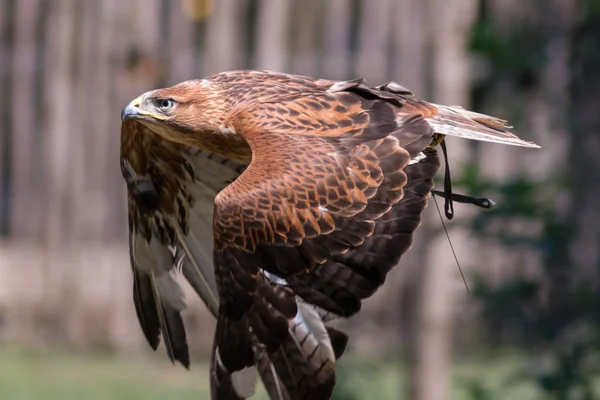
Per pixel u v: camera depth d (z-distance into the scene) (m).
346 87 8.12
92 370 18.38
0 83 20.70
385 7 19.58
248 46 21.28
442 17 14.56
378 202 7.29
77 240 19.84
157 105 9.12
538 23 15.46
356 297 7.17
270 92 8.49
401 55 19.48
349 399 13.20
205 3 19.61
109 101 19.86
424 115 7.95
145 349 19.67
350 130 7.66
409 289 19.11
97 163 19.88
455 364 18.23
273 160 7.44
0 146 21.03
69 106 19.94
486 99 17.44
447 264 15.01
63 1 19.92
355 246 7.21
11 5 21.00
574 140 13.52
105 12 19.81
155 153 9.38
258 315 7.36
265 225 7.27
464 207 14.62
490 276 19.20
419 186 7.39
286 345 7.36
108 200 19.86
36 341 19.61
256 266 7.30
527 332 12.95
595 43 13.37
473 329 18.92
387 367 18.09
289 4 20.20
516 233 12.35
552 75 16.88
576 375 12.01
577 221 13.73
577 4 13.73
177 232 9.41
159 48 19.83
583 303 12.30
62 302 19.69
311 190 7.28
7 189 21.17
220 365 7.49
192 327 19.25
